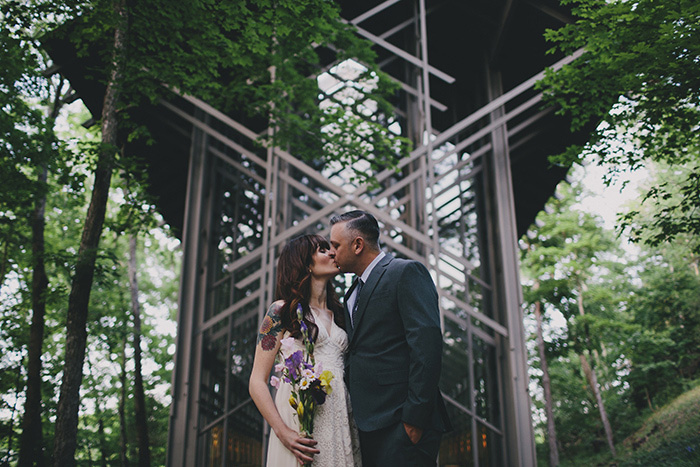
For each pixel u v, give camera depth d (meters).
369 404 2.35
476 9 10.37
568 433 23.89
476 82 10.98
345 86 10.16
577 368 23.28
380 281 2.47
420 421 2.20
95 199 7.34
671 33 5.32
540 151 12.18
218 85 7.44
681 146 6.80
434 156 10.36
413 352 2.27
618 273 20.94
